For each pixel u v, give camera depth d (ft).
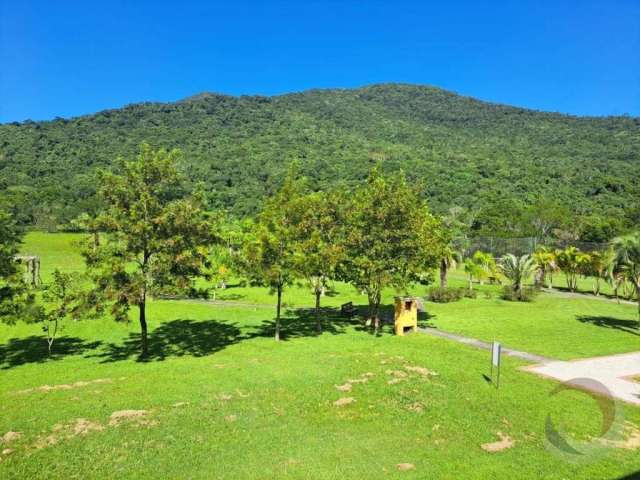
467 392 51.55
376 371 59.36
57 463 35.68
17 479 33.37
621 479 33.91
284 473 34.40
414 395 50.55
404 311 87.25
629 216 287.89
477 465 35.73
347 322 102.37
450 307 127.24
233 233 165.58
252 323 100.89
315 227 83.76
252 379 56.65
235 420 44.04
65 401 49.26
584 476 34.24
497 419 44.52
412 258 85.30
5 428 41.83
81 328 95.91
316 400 49.21
